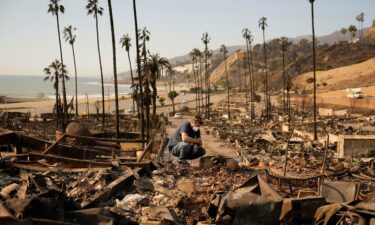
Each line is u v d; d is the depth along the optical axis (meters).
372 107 83.44
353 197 6.86
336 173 11.19
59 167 9.49
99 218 5.55
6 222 4.69
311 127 44.84
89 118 76.62
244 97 147.12
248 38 118.31
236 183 9.15
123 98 155.62
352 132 40.19
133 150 12.96
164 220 6.17
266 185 6.30
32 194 6.42
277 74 194.75
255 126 58.94
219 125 59.38
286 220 5.96
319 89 138.88
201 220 6.56
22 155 10.03
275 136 38.25
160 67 55.59
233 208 6.01
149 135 38.97
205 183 9.01
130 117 79.88
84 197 6.73
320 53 195.75
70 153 11.39
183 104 133.88
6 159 9.85
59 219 5.29
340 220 5.62
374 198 8.44
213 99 157.38
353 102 88.56
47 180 7.43
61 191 5.98
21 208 5.02
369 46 188.25
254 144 32.16
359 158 19.92
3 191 6.64
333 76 152.25
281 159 16.64
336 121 58.25
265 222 5.91
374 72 139.38
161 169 10.00
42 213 5.24
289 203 5.89
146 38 62.25
